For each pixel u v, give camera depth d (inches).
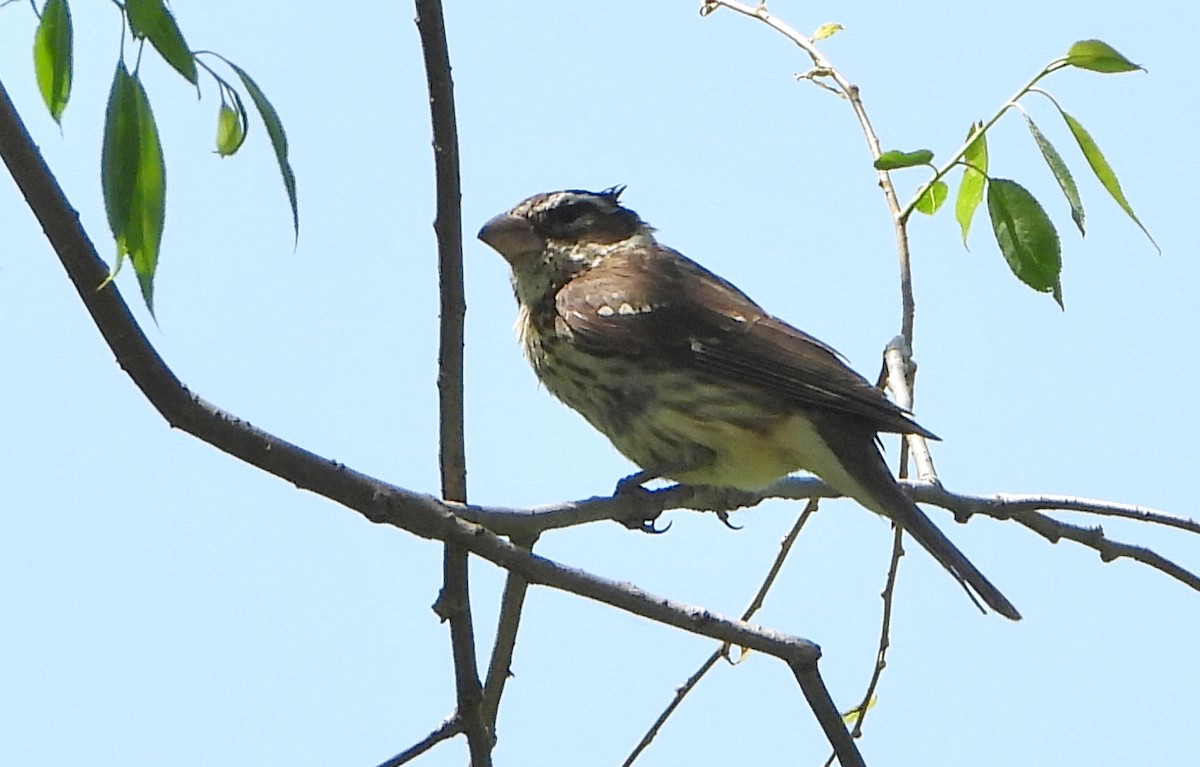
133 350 247.0
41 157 235.9
